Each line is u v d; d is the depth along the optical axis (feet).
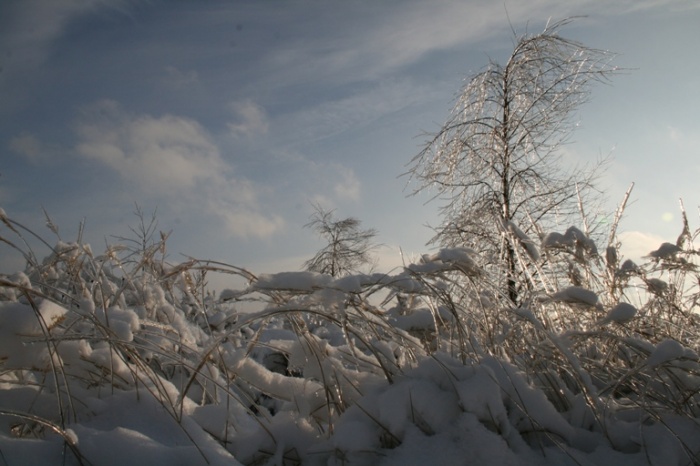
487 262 11.92
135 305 10.90
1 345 5.93
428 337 9.60
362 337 7.34
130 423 6.14
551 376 8.13
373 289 7.91
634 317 8.41
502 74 37.42
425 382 6.99
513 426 6.82
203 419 6.97
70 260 9.46
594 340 9.91
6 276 6.99
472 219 34.83
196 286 10.70
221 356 7.27
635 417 7.55
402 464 6.08
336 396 7.43
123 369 7.09
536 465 6.29
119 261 10.84
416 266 8.52
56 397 6.39
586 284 11.07
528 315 7.93
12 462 4.88
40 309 6.11
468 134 37.11
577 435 7.01
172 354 7.32
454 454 6.21
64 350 6.84
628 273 10.40
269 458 6.63
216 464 5.56
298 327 7.63
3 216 7.51
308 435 6.98
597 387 8.71
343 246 54.13
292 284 7.23
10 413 5.01
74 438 5.15
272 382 7.64
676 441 6.73
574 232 10.61
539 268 10.55
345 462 6.25
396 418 6.61
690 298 10.89
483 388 6.68
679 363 7.23
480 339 8.99
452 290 8.96
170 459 5.48
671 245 10.76
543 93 36.35
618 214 11.48
